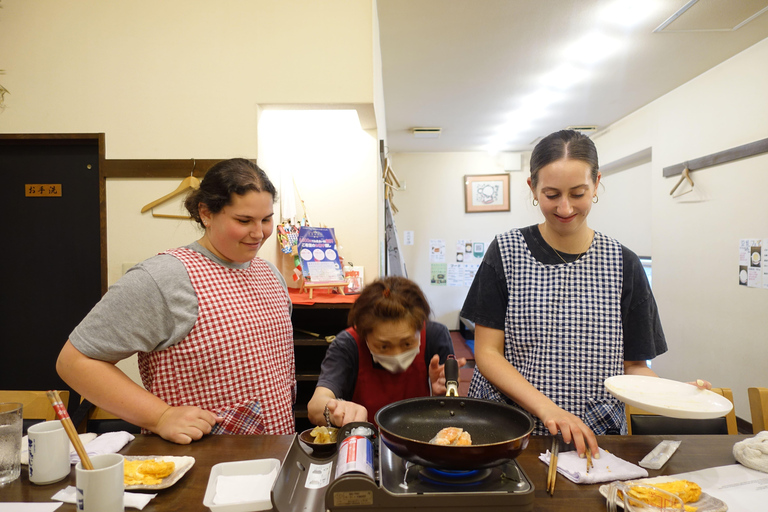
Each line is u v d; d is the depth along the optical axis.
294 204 2.97
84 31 2.42
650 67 3.77
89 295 2.52
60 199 2.52
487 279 1.40
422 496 0.73
